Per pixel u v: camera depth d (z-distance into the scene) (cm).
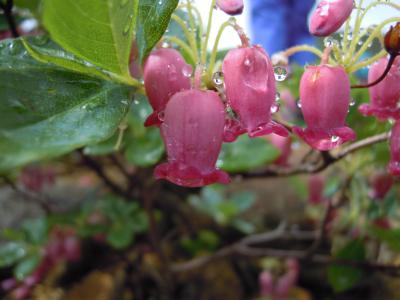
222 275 17
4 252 15
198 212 18
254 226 19
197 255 17
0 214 18
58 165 18
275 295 16
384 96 7
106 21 5
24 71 5
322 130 6
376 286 16
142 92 6
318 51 6
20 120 5
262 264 17
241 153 12
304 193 16
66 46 5
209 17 6
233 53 6
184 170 5
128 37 5
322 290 17
